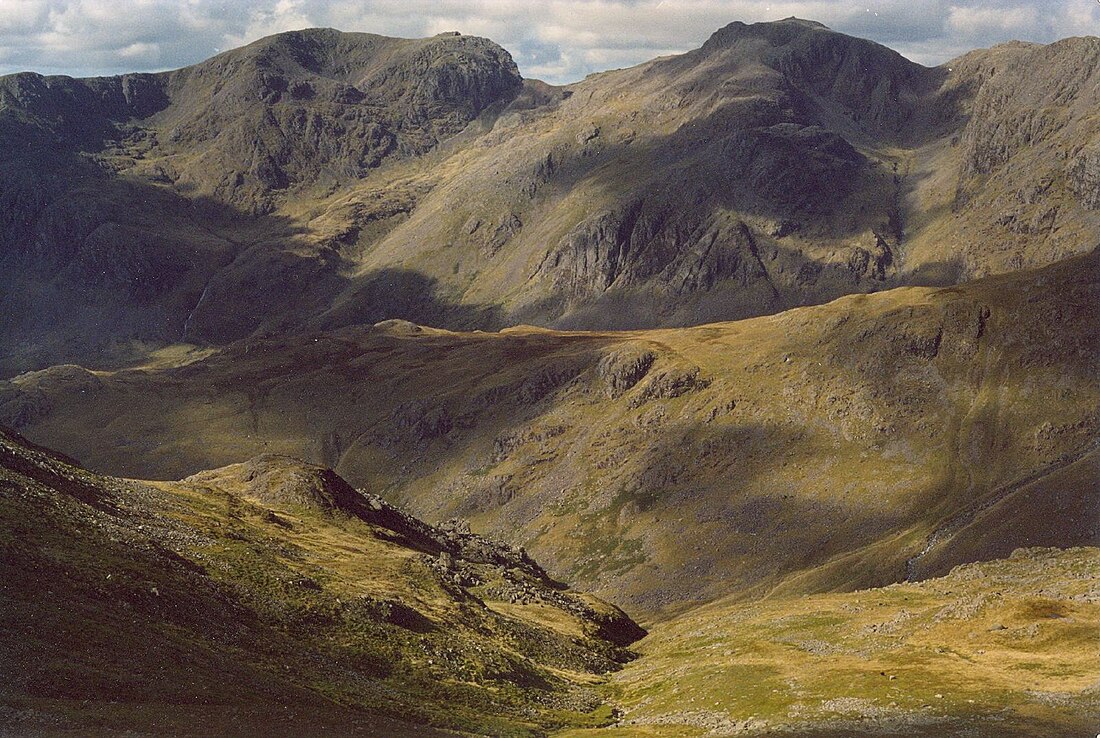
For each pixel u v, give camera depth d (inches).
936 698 3890.3
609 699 5359.3
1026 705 3722.9
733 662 5329.7
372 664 4758.9
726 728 4015.8
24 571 3786.9
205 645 4010.8
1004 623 5032.0
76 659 3336.6
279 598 5093.5
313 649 4672.7
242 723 3312.0
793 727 3779.5
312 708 3769.7
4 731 2775.6
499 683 5108.3
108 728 2942.9
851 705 3996.1
